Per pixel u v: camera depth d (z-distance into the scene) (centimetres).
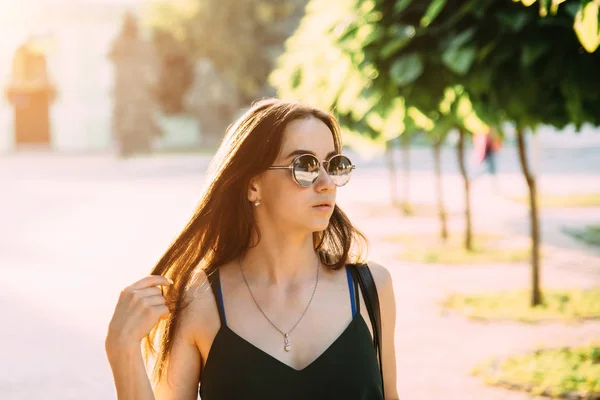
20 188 2520
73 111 5541
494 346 639
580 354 591
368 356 195
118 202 2025
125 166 3744
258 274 201
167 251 208
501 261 1078
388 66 467
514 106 477
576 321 714
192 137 5409
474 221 1518
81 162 4241
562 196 1839
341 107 518
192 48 5156
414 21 461
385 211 1708
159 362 198
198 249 207
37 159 4672
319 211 196
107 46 5509
